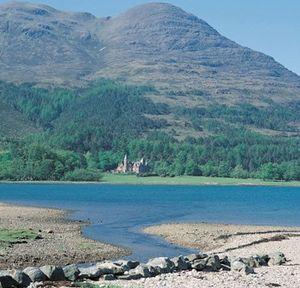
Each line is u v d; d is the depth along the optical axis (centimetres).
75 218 18700
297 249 10338
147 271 6719
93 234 13750
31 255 9712
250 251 10162
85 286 5838
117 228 15375
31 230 13212
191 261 7419
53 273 6234
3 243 10688
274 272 7231
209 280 6425
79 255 10081
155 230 14712
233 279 6556
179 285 6050
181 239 12781
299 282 6506
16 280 5928
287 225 17425
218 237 12950
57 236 12569
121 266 6788
